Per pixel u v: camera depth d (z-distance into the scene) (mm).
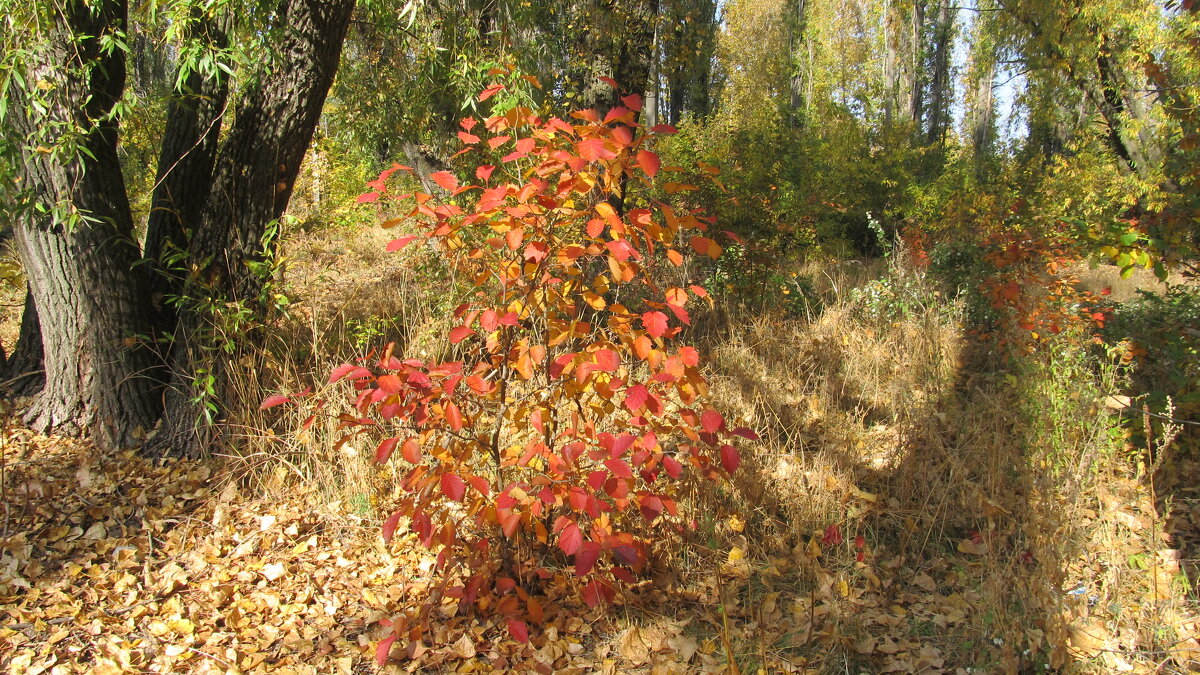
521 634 2637
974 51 19141
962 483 3693
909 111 22922
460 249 2912
